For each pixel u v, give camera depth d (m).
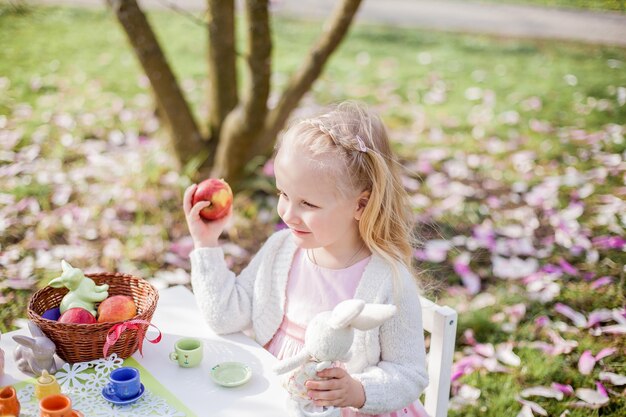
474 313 3.38
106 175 4.44
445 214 4.27
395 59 7.55
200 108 5.82
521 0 10.51
